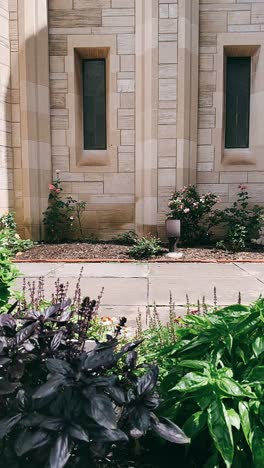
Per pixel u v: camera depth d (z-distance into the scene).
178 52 8.49
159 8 8.41
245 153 9.39
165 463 1.80
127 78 9.08
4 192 8.64
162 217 8.84
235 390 1.55
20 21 8.53
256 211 8.96
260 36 8.94
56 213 9.17
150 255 7.76
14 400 1.45
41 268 6.79
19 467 1.41
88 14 8.97
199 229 8.90
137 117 8.98
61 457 1.25
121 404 1.45
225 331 1.81
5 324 1.65
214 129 9.20
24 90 8.67
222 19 8.95
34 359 1.54
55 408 1.37
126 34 8.95
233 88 9.46
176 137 8.69
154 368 1.64
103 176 9.39
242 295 4.89
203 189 9.33
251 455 1.60
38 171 9.05
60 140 9.33
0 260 3.15
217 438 1.46
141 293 5.02
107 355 1.46
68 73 9.12
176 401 1.71
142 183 9.05
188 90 8.71
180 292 5.07
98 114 9.62
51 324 1.85
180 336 2.23
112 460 1.67
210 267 6.86
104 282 5.69
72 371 1.41
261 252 8.14
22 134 8.80
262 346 1.70
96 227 9.52
